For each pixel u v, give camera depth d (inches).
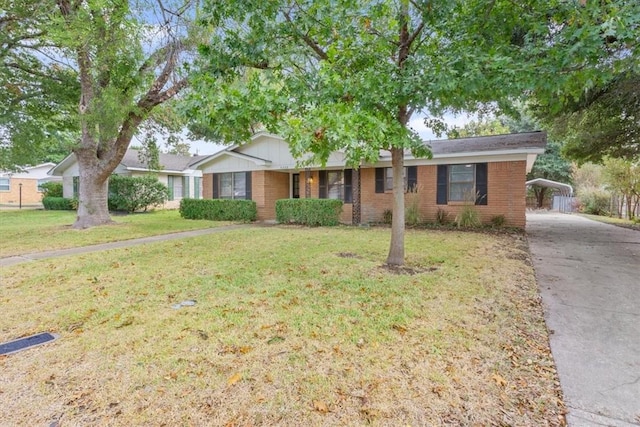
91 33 290.8
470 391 88.9
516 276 197.2
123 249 281.3
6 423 76.4
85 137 425.4
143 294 163.8
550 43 154.0
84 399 85.0
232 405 82.7
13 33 319.0
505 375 96.4
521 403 84.8
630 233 407.2
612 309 148.6
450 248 277.7
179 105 146.1
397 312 139.1
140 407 82.0
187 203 576.1
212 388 89.1
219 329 123.7
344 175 535.5
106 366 99.7
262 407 82.0
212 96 136.9
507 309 145.5
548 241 340.5
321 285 175.5
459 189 454.3
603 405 84.0
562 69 137.6
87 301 154.6
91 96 373.1
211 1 170.7
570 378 95.6
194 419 78.1
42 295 163.8
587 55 129.9
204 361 102.1
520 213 418.0
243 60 181.6
